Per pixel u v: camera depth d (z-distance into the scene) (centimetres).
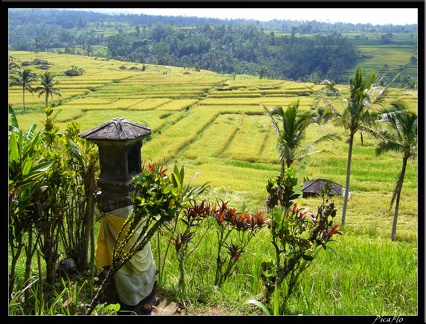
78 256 604
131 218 440
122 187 491
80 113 5153
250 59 14012
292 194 509
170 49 14438
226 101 6444
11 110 537
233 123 5091
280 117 1931
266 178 3167
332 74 10619
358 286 625
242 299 531
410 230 2027
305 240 494
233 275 636
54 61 10431
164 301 534
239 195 2625
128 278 493
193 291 558
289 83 8494
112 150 492
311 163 3534
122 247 428
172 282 580
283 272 495
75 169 594
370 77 1956
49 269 533
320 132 4525
